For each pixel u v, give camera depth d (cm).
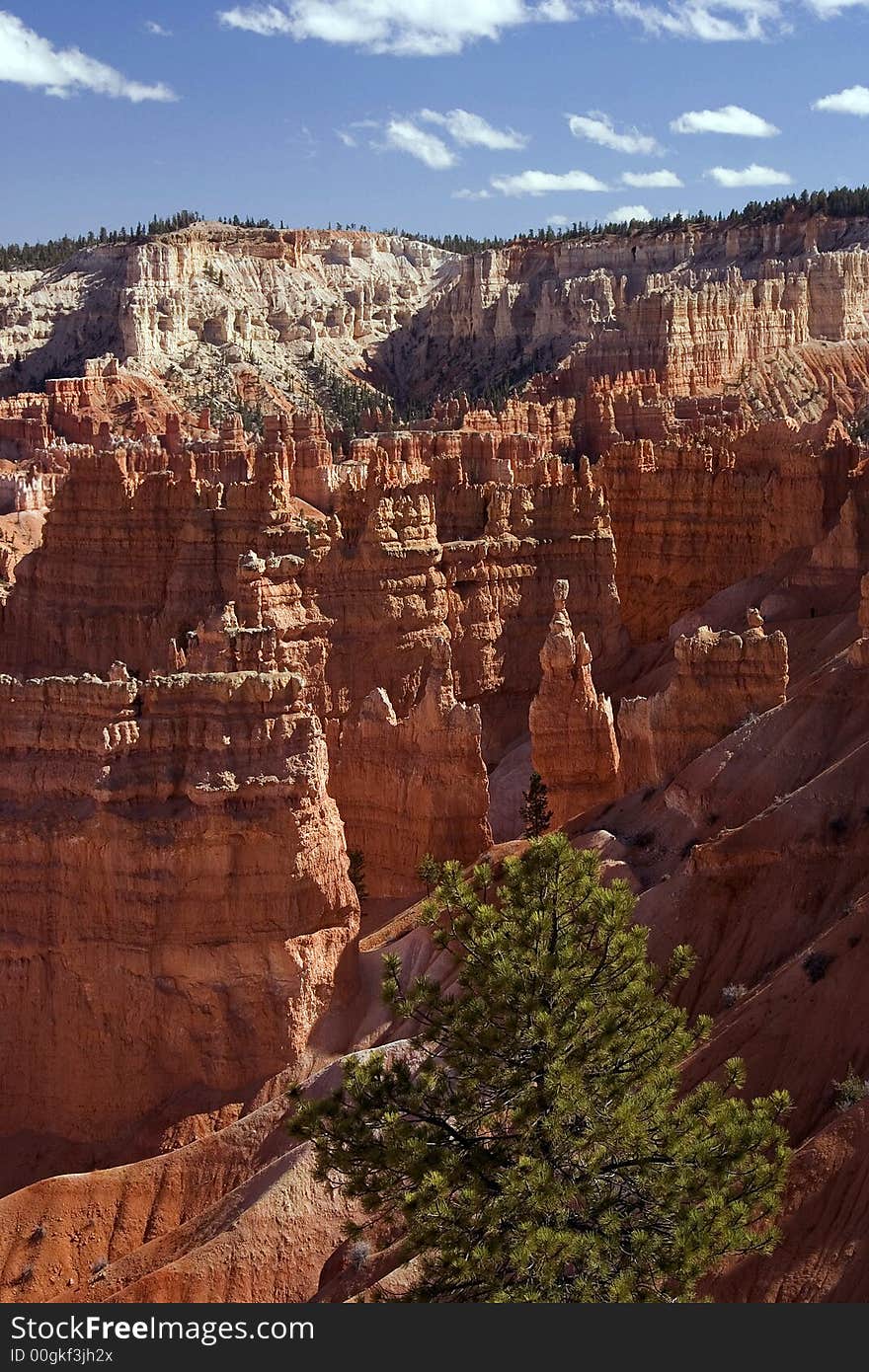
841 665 6153
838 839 5028
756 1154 3384
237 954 5222
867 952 4278
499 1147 3450
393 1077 3659
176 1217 4816
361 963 5541
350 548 9350
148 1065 5244
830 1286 3406
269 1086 5150
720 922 5059
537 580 10000
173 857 5219
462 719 6475
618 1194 3347
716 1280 3500
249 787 5250
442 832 6438
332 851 5378
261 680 5306
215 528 10181
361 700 9069
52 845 5300
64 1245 4806
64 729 5344
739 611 9812
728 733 6475
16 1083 5344
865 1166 3594
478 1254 3177
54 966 5328
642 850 5900
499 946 3525
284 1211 4478
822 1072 4116
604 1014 3453
